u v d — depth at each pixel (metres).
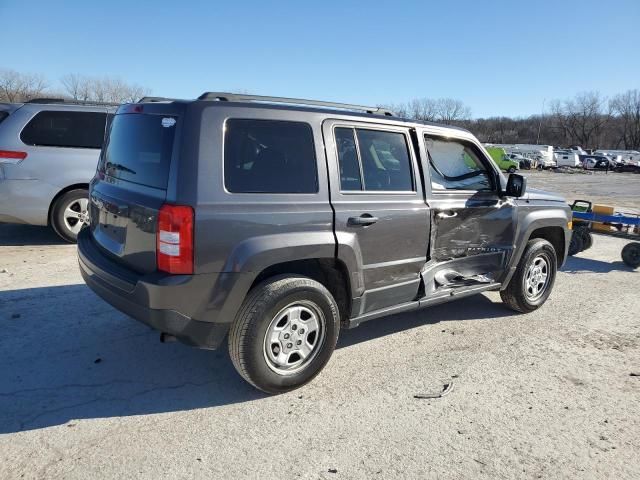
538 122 114.06
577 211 8.85
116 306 3.30
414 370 3.92
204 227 2.97
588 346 4.55
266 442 2.93
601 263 8.09
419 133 4.20
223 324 3.15
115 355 3.90
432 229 4.21
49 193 6.79
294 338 3.42
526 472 2.78
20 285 5.31
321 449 2.89
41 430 2.93
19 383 3.42
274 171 3.31
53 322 4.43
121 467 2.65
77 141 6.94
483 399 3.53
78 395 3.33
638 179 41.44
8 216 6.67
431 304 4.35
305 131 3.48
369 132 3.87
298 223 3.33
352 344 4.37
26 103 6.79
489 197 4.72
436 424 3.19
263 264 3.17
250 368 3.23
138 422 3.06
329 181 3.53
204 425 3.06
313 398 3.44
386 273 3.92
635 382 3.88
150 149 3.26
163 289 2.93
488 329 4.86
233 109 3.19
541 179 36.91
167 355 3.94
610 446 3.05
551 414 3.38
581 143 108.81
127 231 3.28
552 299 5.94
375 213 3.75
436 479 2.68
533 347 4.46
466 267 4.62
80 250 3.82
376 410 3.32
